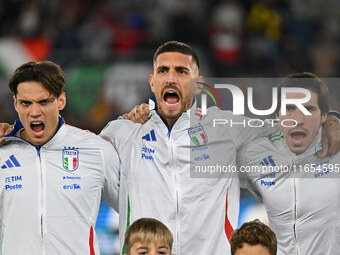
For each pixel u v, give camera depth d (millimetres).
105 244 23969
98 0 47375
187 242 16844
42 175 16500
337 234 17375
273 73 44031
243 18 47531
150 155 17234
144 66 36188
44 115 16172
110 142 17578
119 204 17375
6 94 35406
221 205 17109
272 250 14305
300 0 49469
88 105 34438
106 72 35125
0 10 46188
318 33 48094
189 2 47938
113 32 46094
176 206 16906
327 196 17344
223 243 16891
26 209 16328
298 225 17469
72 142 16875
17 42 41875
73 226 16453
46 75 16062
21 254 16203
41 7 46500
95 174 16859
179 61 17000
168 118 17219
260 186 17672
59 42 43625
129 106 34750
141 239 14734
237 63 44531
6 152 16703
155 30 46469
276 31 47562
